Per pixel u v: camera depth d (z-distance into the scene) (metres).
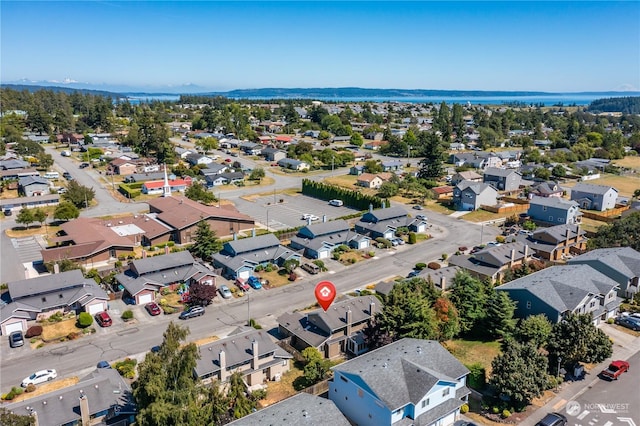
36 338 49.91
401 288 47.41
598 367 44.34
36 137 190.38
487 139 192.12
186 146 182.62
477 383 40.31
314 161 158.75
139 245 78.69
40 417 33.94
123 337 50.41
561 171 134.25
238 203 107.94
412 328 44.22
